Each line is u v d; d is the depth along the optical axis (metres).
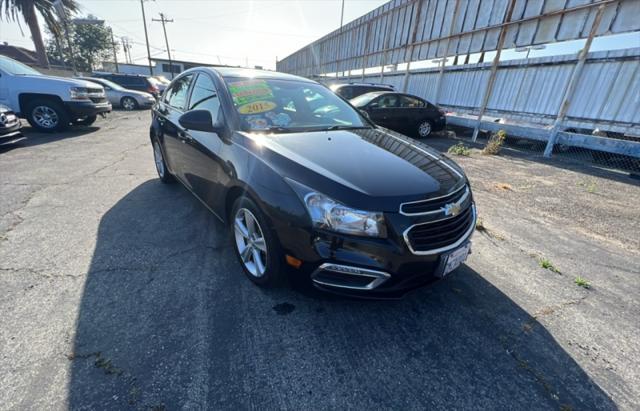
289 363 1.65
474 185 4.86
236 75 2.97
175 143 3.34
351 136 2.58
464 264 2.66
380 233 1.70
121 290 2.12
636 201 4.34
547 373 1.68
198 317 1.92
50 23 21.39
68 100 7.28
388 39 14.73
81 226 2.98
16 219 3.06
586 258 2.84
